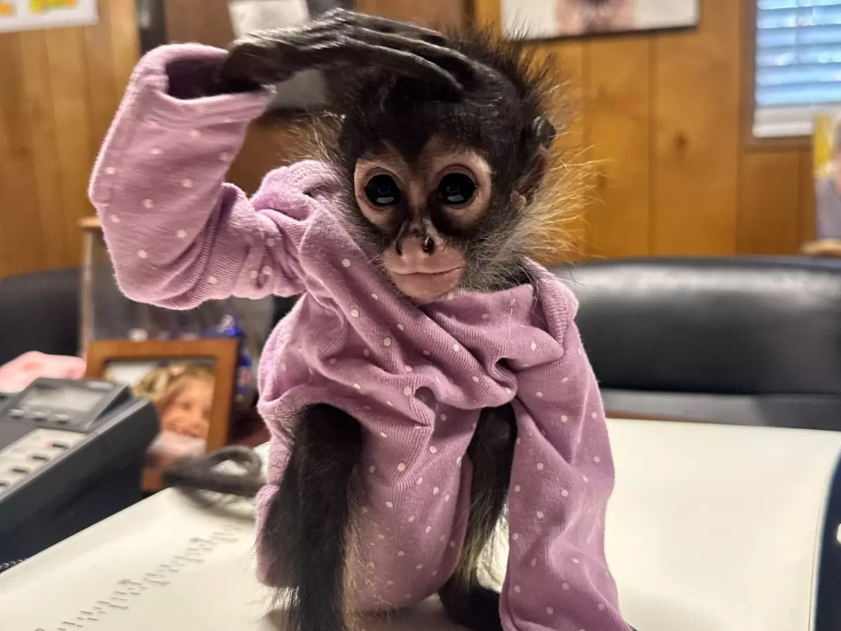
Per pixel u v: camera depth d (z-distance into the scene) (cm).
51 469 55
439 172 33
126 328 84
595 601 39
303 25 34
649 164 118
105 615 45
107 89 126
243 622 44
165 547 53
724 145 115
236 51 33
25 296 111
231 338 78
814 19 113
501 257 39
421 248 33
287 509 38
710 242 118
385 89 34
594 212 120
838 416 82
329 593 37
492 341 39
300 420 39
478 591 44
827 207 103
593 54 116
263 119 41
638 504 56
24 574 49
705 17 112
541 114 38
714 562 48
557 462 40
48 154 131
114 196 35
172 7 116
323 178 39
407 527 39
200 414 74
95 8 124
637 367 94
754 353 90
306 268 37
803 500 55
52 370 83
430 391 38
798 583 46
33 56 127
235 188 39
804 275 91
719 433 68
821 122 103
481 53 37
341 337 38
